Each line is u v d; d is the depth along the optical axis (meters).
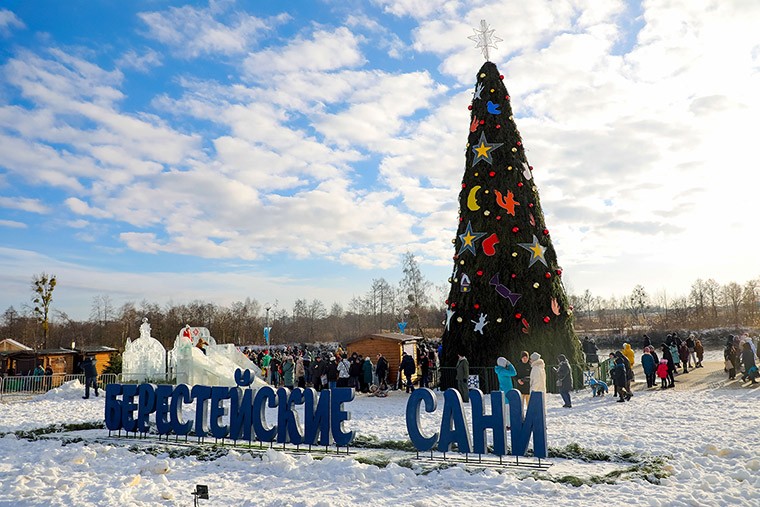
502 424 10.95
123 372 30.52
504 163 25.66
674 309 94.19
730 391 21.19
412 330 66.62
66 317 82.38
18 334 86.38
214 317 98.81
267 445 13.50
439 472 10.41
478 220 25.25
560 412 18.33
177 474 11.23
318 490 9.75
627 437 13.09
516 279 24.30
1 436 15.91
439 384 24.94
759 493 8.73
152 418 17.84
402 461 11.12
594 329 87.69
